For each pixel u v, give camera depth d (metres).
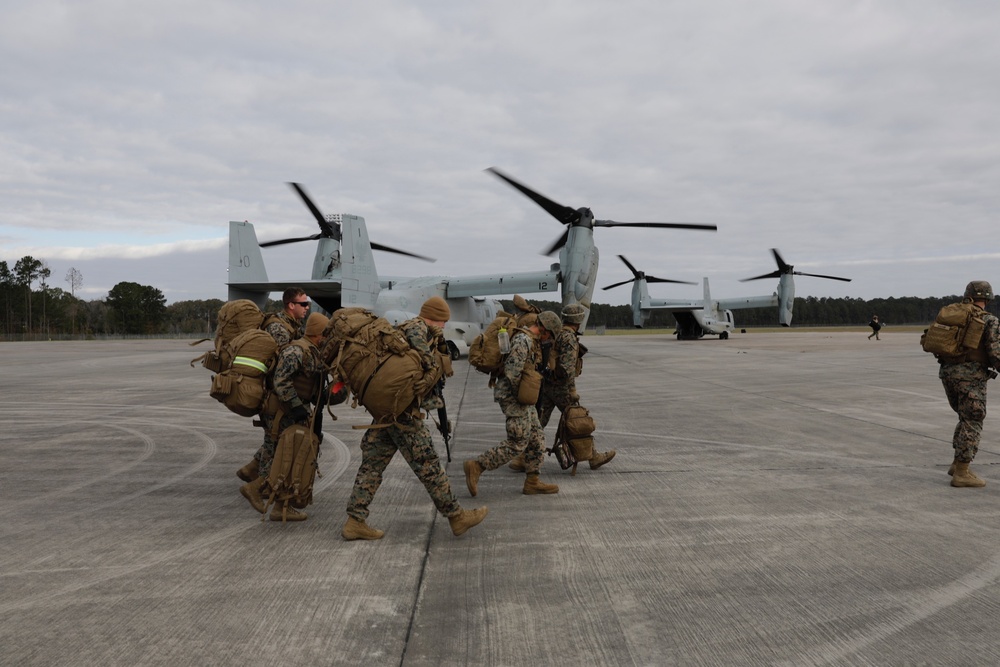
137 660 2.76
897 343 37.47
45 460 6.99
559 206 20.88
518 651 2.84
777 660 2.74
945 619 3.11
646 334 79.38
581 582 3.61
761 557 3.96
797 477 5.98
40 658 2.78
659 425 8.84
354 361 4.18
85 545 4.28
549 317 5.31
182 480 6.11
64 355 30.89
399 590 3.52
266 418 4.85
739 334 65.94
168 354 31.44
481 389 13.82
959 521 4.64
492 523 4.72
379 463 4.37
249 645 2.90
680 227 20.88
